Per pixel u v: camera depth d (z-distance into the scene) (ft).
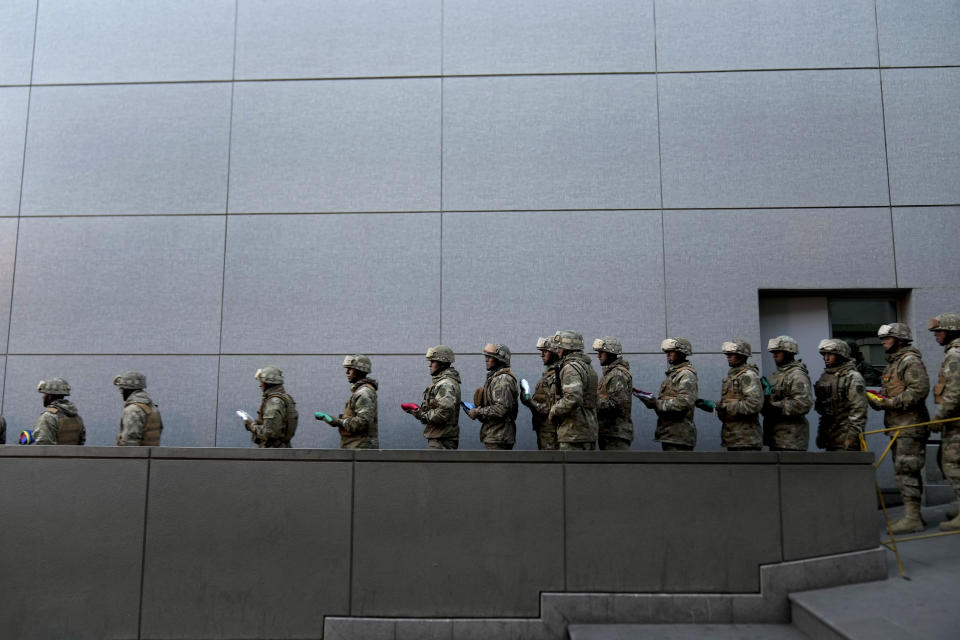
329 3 28.22
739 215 26.50
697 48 27.53
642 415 25.76
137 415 21.97
